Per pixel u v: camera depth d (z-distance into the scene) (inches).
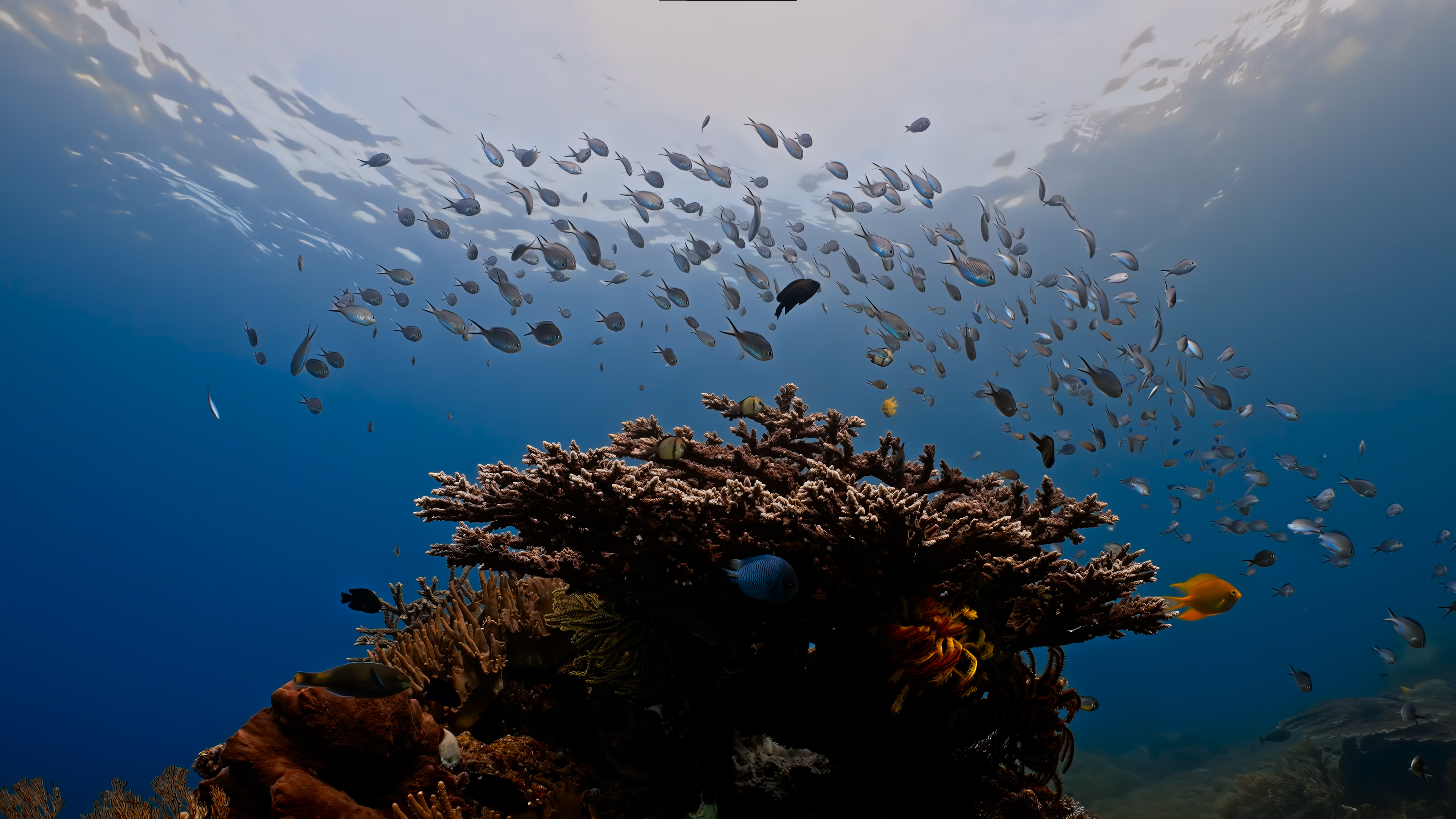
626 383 2194.9
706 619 119.0
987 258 1289.4
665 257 1366.9
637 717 131.3
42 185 1321.4
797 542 115.5
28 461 2246.6
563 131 962.7
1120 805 625.3
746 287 1513.3
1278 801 515.2
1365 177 1344.7
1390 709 560.4
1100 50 858.8
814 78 876.6
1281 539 353.1
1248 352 2060.8
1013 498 136.5
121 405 2226.9
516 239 1280.8
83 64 948.6
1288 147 1189.1
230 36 856.3
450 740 118.5
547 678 139.4
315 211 1288.1
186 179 1234.6
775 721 122.6
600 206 1133.7
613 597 123.7
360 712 104.6
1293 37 928.9
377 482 2556.6
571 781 119.8
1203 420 1899.6
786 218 1155.9
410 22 816.3
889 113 925.2
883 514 106.0
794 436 173.5
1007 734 125.0
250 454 2409.0
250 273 1669.5
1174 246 1457.9
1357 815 447.8
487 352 2048.5
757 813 119.9
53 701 2146.9
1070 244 1339.8
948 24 810.8
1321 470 2329.0
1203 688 1603.1
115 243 1558.8
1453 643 929.5
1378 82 1062.4
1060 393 1644.9
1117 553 130.5
